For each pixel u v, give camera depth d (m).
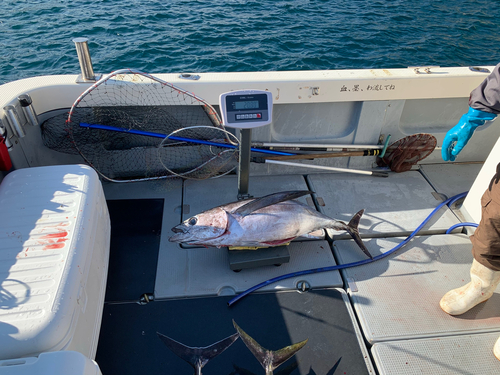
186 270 2.45
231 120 2.15
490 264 1.92
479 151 3.51
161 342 2.04
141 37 9.56
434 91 3.02
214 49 9.04
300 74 2.93
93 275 1.83
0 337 1.33
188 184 3.21
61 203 1.89
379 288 2.36
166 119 3.00
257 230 2.35
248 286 2.36
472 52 9.53
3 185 2.00
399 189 3.23
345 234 2.73
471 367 1.94
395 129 3.29
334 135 3.29
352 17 11.33
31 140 2.60
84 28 10.09
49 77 2.75
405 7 12.35
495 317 2.20
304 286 2.35
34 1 12.23
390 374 1.90
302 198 3.11
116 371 1.92
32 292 1.47
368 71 3.01
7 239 1.70
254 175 3.36
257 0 12.45
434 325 2.14
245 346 2.03
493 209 1.83
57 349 1.40
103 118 2.90
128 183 3.20
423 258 2.58
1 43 9.38
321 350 2.02
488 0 13.17
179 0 12.35
